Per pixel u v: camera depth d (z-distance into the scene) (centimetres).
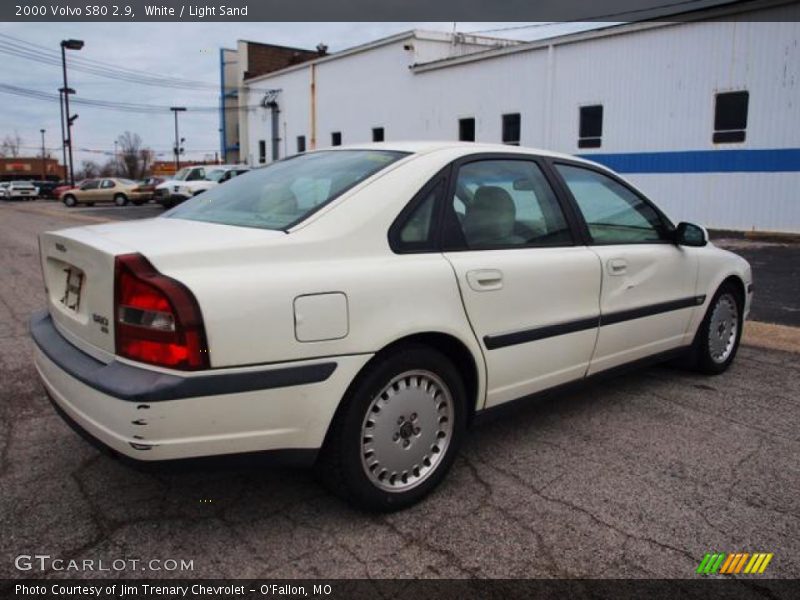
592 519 281
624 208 405
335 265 262
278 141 3375
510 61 2006
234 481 311
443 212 302
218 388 232
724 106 1527
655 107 1648
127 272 234
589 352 364
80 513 282
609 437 366
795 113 1408
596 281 362
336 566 247
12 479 311
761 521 281
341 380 257
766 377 473
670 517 283
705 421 390
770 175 1462
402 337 273
